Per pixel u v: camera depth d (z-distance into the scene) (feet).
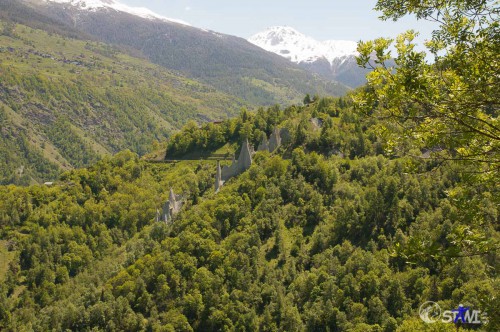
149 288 389.19
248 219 436.35
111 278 420.77
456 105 70.49
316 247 396.78
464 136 73.10
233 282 374.02
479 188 81.41
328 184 469.98
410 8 75.10
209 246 404.77
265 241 420.77
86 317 375.86
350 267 351.67
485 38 70.23
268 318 338.34
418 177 407.85
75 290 486.38
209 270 390.83
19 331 420.77
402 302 309.01
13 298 512.63
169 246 419.13
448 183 383.45
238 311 351.46
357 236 394.11
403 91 71.97
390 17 77.97
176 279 379.35
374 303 310.24
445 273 304.30
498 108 71.92
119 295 387.96
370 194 409.28
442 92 71.92
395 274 334.24
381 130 82.38
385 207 396.16
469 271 285.84
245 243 403.13
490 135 70.59
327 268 363.35
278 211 446.60
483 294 82.89
